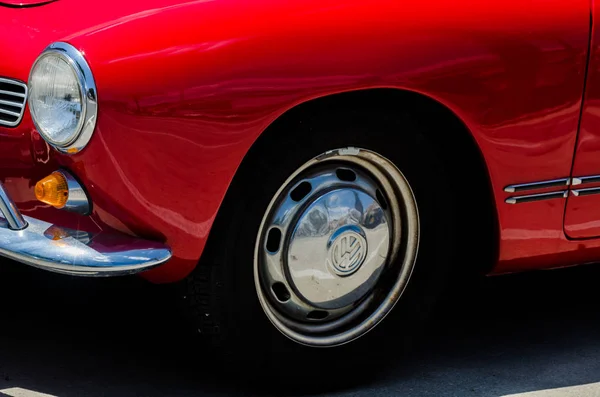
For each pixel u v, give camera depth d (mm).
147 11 2834
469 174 3260
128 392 3074
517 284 4281
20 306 3668
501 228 3240
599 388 3316
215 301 2947
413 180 3158
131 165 2734
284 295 3068
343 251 3098
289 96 2805
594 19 3229
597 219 3400
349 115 2986
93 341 3428
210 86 2744
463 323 3824
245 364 3043
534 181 3225
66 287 3859
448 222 3266
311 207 3021
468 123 3057
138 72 2709
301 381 3135
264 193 2920
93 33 2760
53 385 3084
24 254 2715
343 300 3152
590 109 3248
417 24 2963
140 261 2750
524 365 3475
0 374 3135
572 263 3496
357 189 3100
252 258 2951
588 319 3959
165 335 3508
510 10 3115
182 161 2762
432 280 3281
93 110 2684
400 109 3074
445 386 3262
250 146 2809
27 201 2938
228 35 2779
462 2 3061
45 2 3068
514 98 3104
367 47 2883
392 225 3203
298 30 2832
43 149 2826
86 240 2787
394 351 3277
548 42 3145
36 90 2760
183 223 2818
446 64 2982
